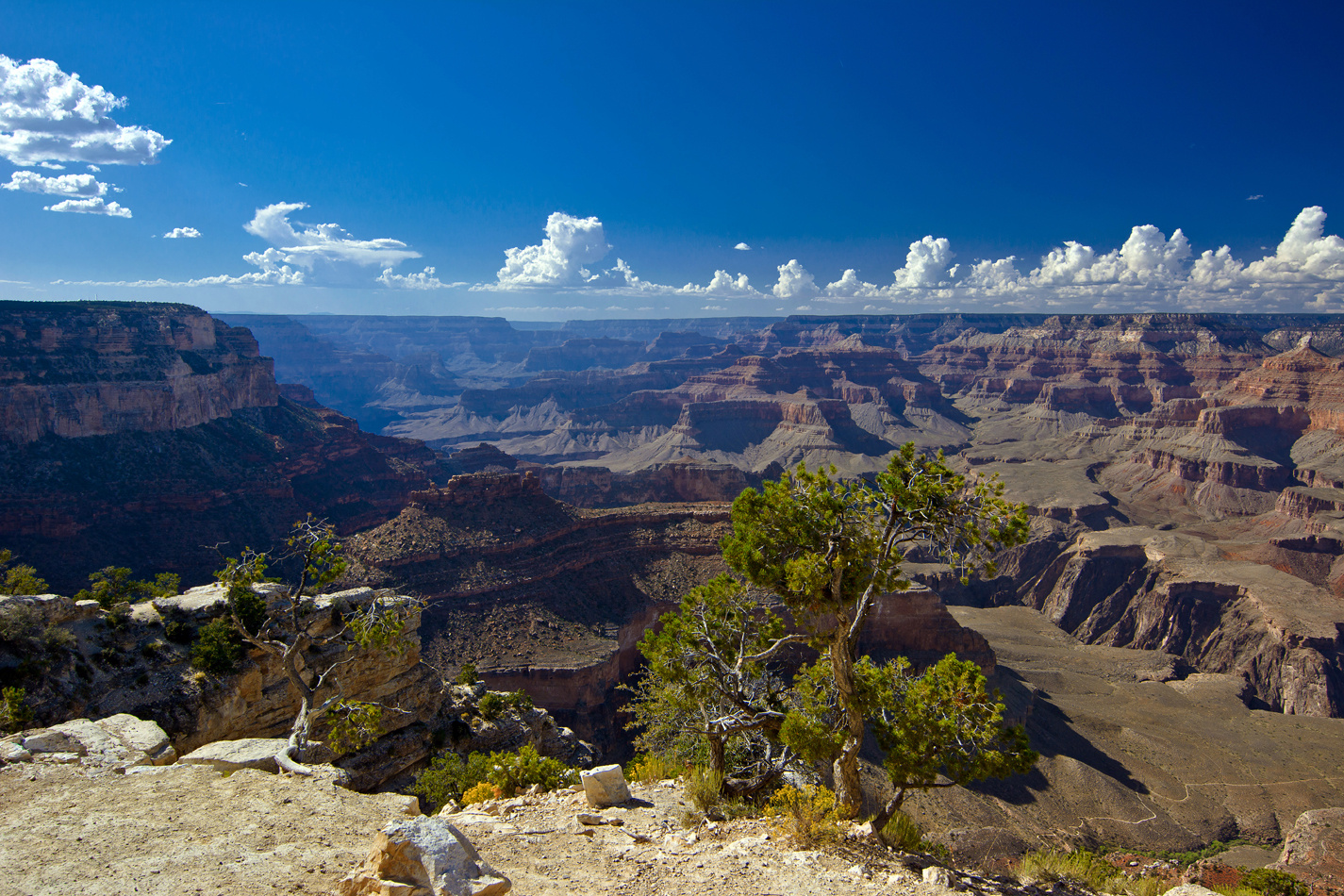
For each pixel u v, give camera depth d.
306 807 16.72
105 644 37.22
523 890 14.96
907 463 23.55
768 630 31.44
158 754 21.08
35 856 13.48
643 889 15.60
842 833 20.53
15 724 31.22
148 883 12.53
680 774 29.14
